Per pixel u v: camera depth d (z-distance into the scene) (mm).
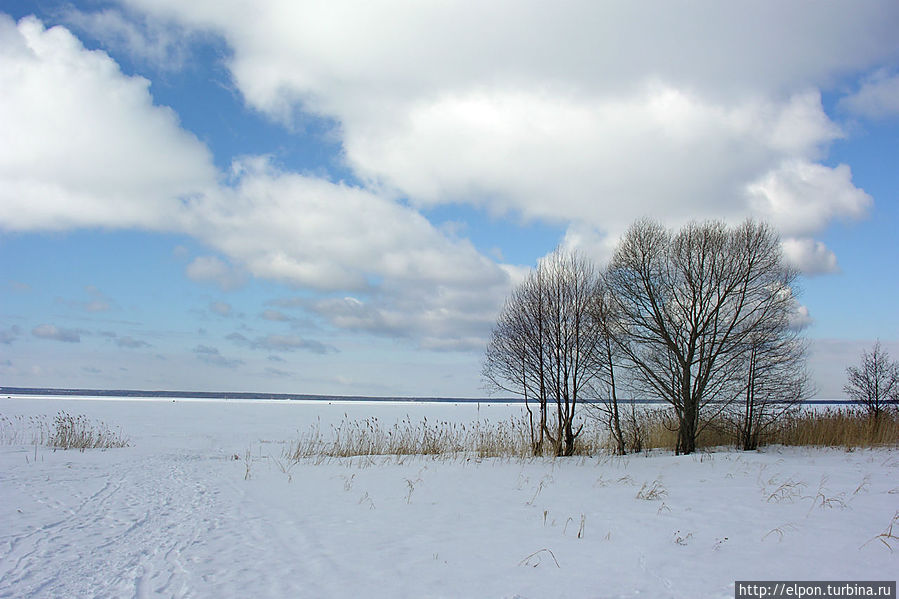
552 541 8125
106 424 40000
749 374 22188
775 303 21922
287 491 13523
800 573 6203
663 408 23344
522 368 22688
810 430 23609
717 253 22000
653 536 8133
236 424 43031
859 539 7469
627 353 22141
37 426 35375
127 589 6020
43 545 7855
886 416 24156
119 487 13688
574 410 21875
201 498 12383
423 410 81562
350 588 6113
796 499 10508
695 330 21672
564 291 22297
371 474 16641
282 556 7488
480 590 5980
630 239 23125
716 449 22812
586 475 15719
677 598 5547
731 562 6680
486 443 23328
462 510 10867
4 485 13398
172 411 60125
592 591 5840
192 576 6531
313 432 36500
